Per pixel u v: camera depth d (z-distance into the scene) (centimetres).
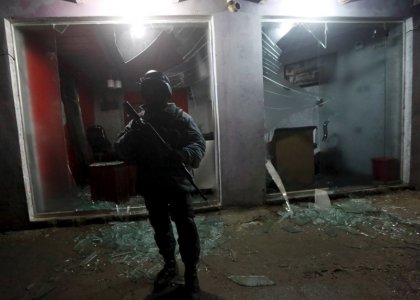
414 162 479
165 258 244
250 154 422
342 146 661
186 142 229
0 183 373
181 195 221
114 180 477
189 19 402
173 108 231
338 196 453
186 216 221
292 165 538
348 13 436
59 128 423
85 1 369
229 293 233
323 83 688
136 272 267
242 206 425
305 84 733
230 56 405
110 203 471
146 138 222
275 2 411
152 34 461
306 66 729
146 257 294
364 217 377
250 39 408
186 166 229
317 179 605
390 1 448
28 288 250
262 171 427
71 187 438
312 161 545
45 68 409
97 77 790
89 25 403
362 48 577
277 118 600
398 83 492
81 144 641
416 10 457
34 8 362
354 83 608
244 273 261
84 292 241
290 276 254
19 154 373
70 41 535
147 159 225
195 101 737
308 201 443
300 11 420
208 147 494
